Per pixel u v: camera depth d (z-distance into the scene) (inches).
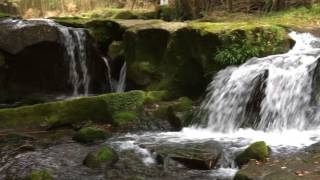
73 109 430.3
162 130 402.9
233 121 390.0
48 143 375.9
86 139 370.9
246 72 400.5
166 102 452.1
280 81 377.4
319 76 362.3
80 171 305.9
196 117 403.5
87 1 1250.6
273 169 271.3
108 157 315.6
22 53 568.4
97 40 620.1
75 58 611.5
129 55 539.8
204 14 684.7
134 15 756.0
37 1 1277.1
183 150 324.2
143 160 320.5
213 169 299.6
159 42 515.8
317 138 331.3
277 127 366.3
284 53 419.5
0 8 1076.5
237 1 693.3
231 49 424.8
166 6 756.6
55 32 581.3
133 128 406.9
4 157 344.2
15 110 435.5
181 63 469.7
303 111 359.6
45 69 598.5
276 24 483.5
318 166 271.1
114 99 434.6
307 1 611.2
